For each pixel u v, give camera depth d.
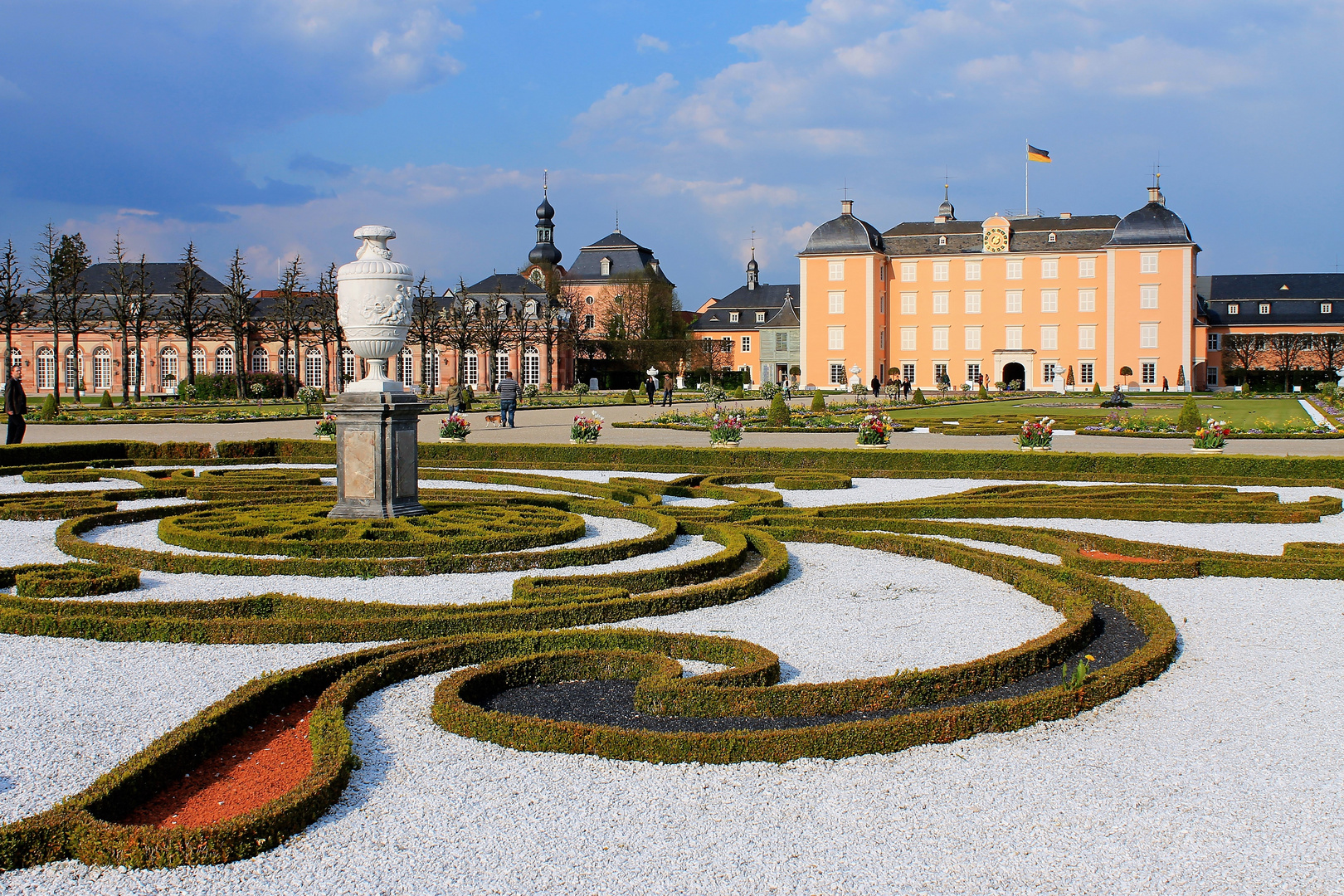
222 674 9.23
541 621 10.66
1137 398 79.62
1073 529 17.39
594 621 10.97
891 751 7.66
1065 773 7.34
